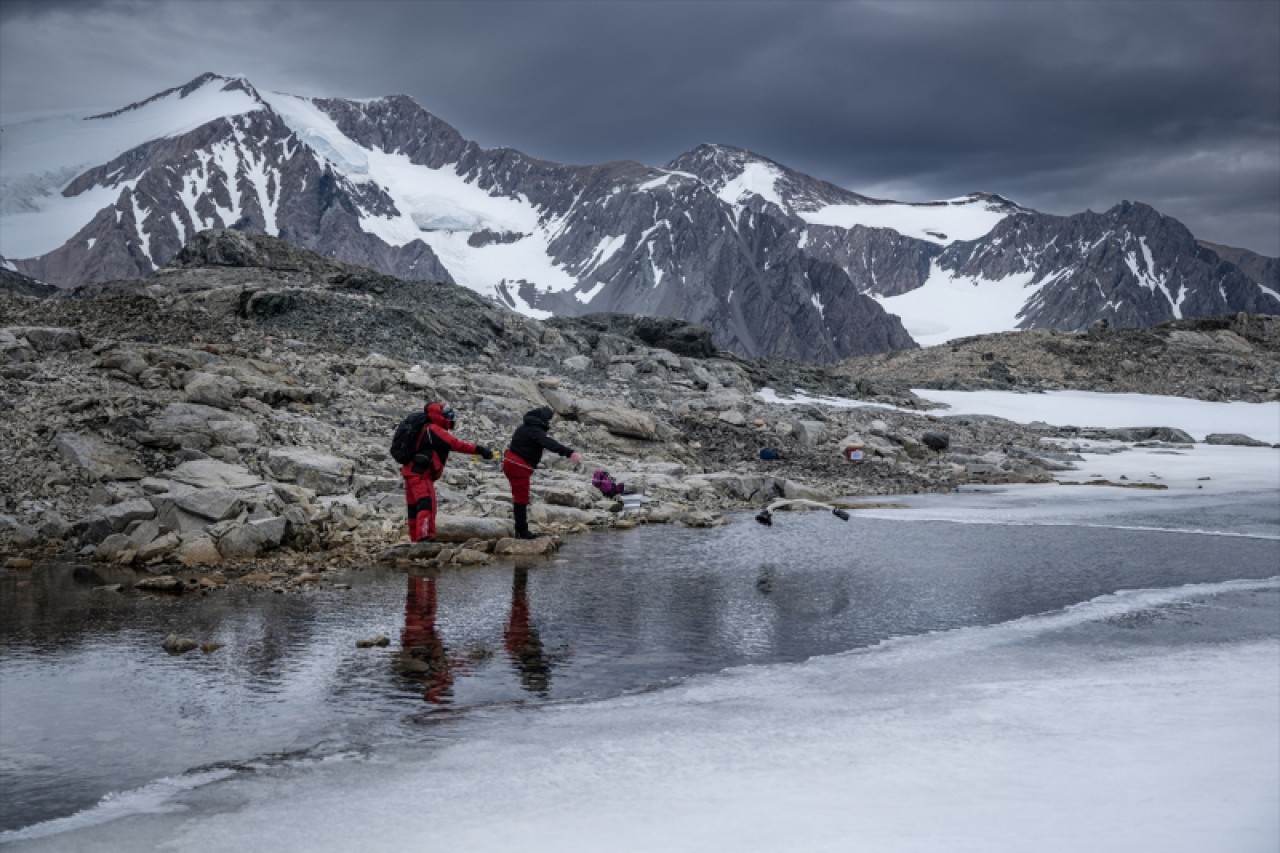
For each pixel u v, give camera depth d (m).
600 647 7.66
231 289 26.83
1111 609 9.07
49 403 14.21
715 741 5.30
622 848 3.84
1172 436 34.88
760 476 18.61
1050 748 5.07
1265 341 61.25
